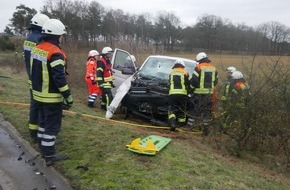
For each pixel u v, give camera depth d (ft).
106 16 169.89
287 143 21.59
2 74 55.83
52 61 15.39
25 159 17.11
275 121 21.13
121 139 19.42
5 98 30.42
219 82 24.35
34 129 18.79
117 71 33.53
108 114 26.76
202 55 25.25
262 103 20.88
